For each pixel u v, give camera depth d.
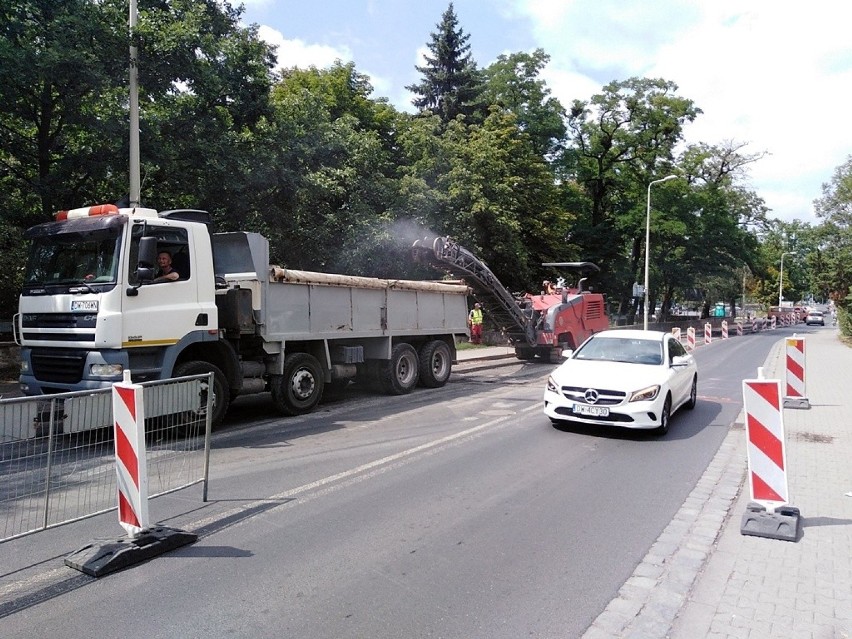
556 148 41.22
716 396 13.69
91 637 3.62
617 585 4.36
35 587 4.25
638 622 3.84
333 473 7.09
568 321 21.06
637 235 43.56
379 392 13.80
